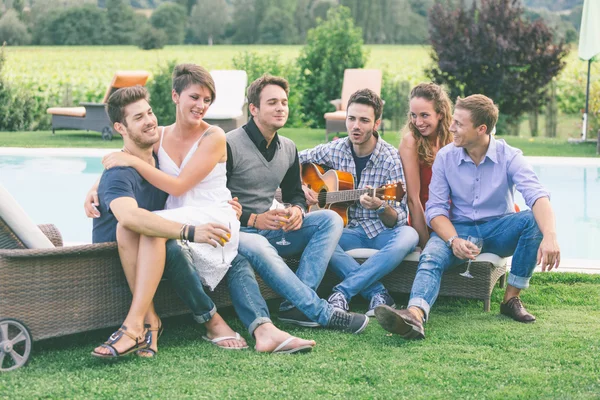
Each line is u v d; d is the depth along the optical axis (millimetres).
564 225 6180
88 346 2930
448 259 3279
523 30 11156
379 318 2922
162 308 3035
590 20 9969
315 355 2809
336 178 3664
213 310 2957
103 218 2982
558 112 12320
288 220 3230
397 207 3525
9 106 11906
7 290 2670
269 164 3334
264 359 2770
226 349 2885
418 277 3209
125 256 2822
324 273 3297
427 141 3678
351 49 12125
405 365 2695
